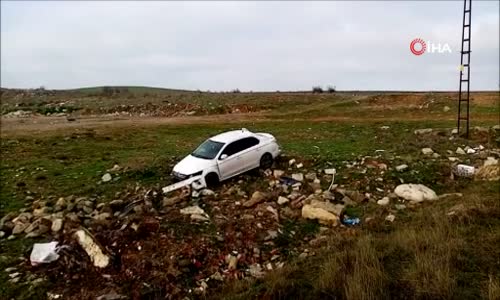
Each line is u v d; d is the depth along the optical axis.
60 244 9.28
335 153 17.56
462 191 12.99
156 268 8.38
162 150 19.83
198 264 8.73
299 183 13.76
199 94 56.81
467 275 7.37
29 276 8.35
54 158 18.36
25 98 58.91
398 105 36.28
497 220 9.65
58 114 43.91
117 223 10.37
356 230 10.16
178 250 8.95
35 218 11.24
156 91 97.62
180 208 11.62
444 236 8.90
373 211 11.61
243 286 7.92
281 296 7.28
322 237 10.06
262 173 15.07
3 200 13.03
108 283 8.00
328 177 14.43
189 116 38.41
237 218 10.98
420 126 25.31
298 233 10.59
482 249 8.24
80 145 21.70
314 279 7.72
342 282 7.30
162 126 29.55
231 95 51.44
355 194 12.73
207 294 7.93
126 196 12.97
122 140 23.38
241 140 14.93
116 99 52.00
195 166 13.69
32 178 15.16
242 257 9.14
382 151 17.81
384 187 13.59
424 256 7.84
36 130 28.31
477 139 19.58
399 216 11.12
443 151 17.59
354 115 33.56
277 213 11.38
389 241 8.95
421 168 15.03
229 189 13.35
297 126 28.12
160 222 10.23
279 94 51.84
